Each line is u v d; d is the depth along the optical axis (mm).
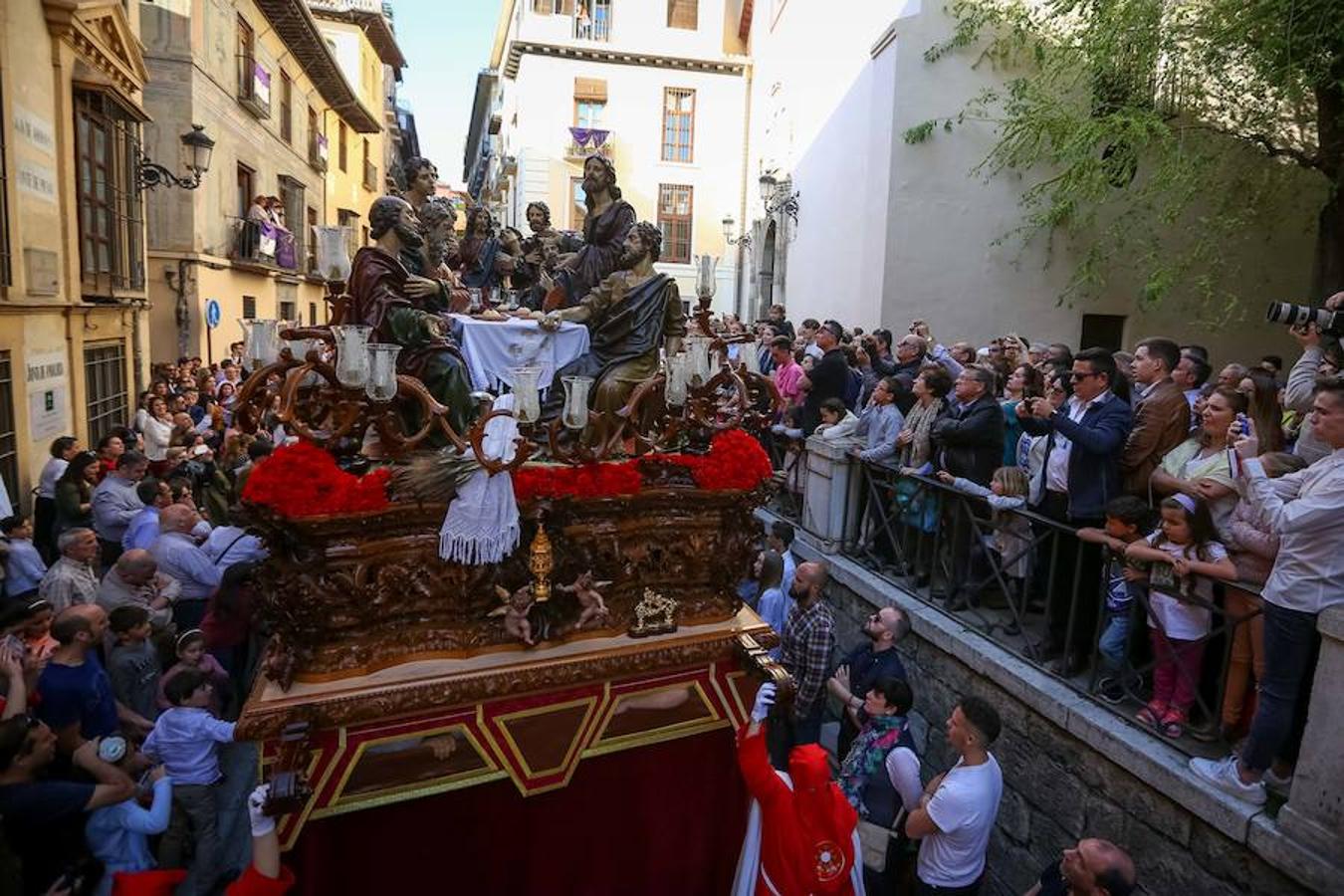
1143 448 3967
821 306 12781
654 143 21484
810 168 13789
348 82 21547
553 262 4992
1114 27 8188
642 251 3766
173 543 5016
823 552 6031
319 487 2354
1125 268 9766
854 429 6043
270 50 15914
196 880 3885
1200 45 8117
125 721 4141
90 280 8117
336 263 2863
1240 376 4453
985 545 4449
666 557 3014
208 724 3811
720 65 21328
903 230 9625
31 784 3094
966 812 3102
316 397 2760
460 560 2555
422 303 3277
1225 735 3205
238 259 13961
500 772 2650
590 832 3014
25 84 6676
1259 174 8875
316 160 19438
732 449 3059
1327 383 2754
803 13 14594
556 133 21078
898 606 4898
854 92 11250
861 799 3672
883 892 3553
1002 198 9742
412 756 2559
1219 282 9805
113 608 4449
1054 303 9883
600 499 2799
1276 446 3758
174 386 9383
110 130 8562
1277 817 2760
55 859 3104
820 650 4449
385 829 2703
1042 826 3803
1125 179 8875
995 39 9484
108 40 8336
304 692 2420
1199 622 3283
